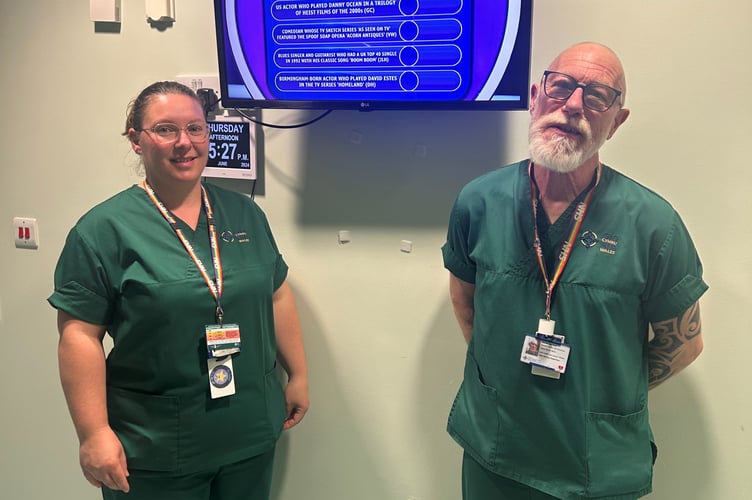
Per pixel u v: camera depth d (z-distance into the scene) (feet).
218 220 4.76
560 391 4.04
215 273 4.52
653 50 4.71
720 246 4.80
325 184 5.65
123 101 5.98
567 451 4.04
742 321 4.85
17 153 6.39
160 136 4.29
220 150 5.79
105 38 5.94
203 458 4.50
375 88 5.03
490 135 5.17
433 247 5.44
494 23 4.66
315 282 5.82
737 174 4.68
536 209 4.21
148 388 4.43
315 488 6.15
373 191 5.53
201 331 4.42
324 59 5.09
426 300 5.53
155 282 4.28
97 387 4.31
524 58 4.66
